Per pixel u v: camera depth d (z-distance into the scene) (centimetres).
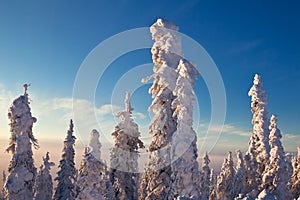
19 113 2606
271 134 3016
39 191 3841
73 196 3347
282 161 2888
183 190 1891
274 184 2828
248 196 946
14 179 2523
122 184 3192
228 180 4059
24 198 2539
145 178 2461
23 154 2573
